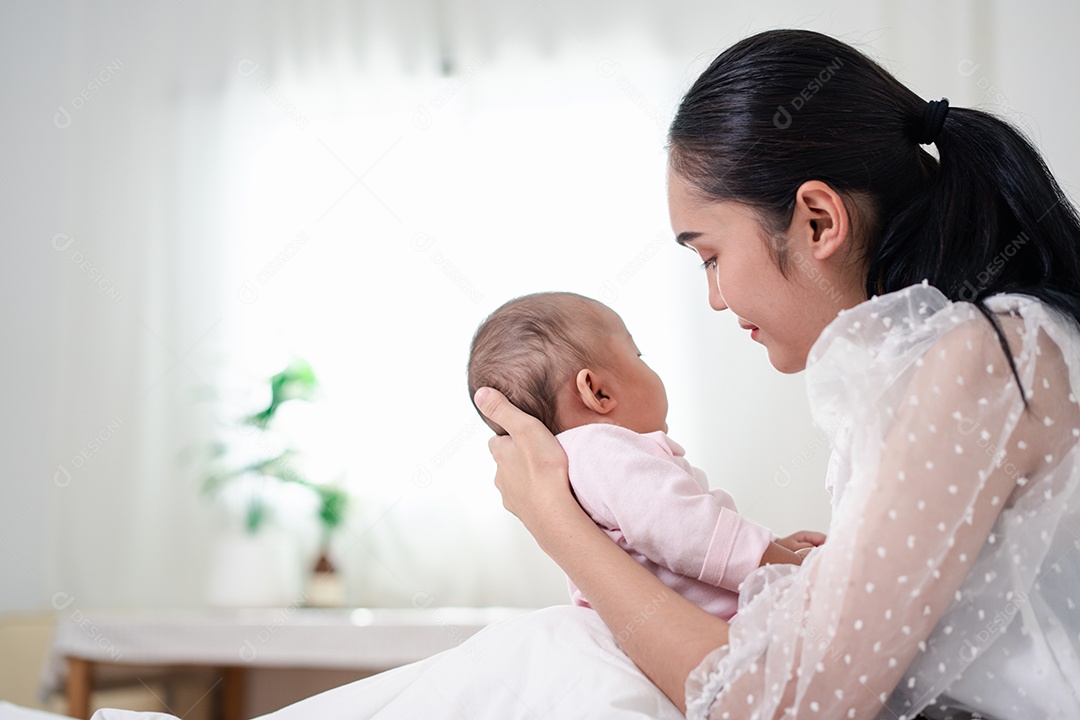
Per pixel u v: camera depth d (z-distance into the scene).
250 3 3.11
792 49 0.87
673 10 2.86
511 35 2.95
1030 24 2.60
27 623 2.64
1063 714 0.70
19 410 3.01
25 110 3.12
